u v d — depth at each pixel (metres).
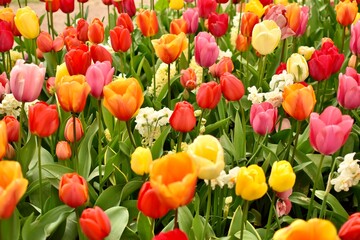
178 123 1.35
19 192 1.02
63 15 3.86
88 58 1.50
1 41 1.73
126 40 1.68
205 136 1.12
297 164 1.58
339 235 1.11
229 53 1.92
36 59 1.97
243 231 1.30
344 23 1.94
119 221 1.32
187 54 1.98
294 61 1.62
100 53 1.60
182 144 1.52
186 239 1.03
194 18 1.91
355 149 1.68
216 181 1.32
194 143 1.12
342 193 1.61
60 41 1.86
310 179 1.58
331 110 1.30
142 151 1.29
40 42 1.84
